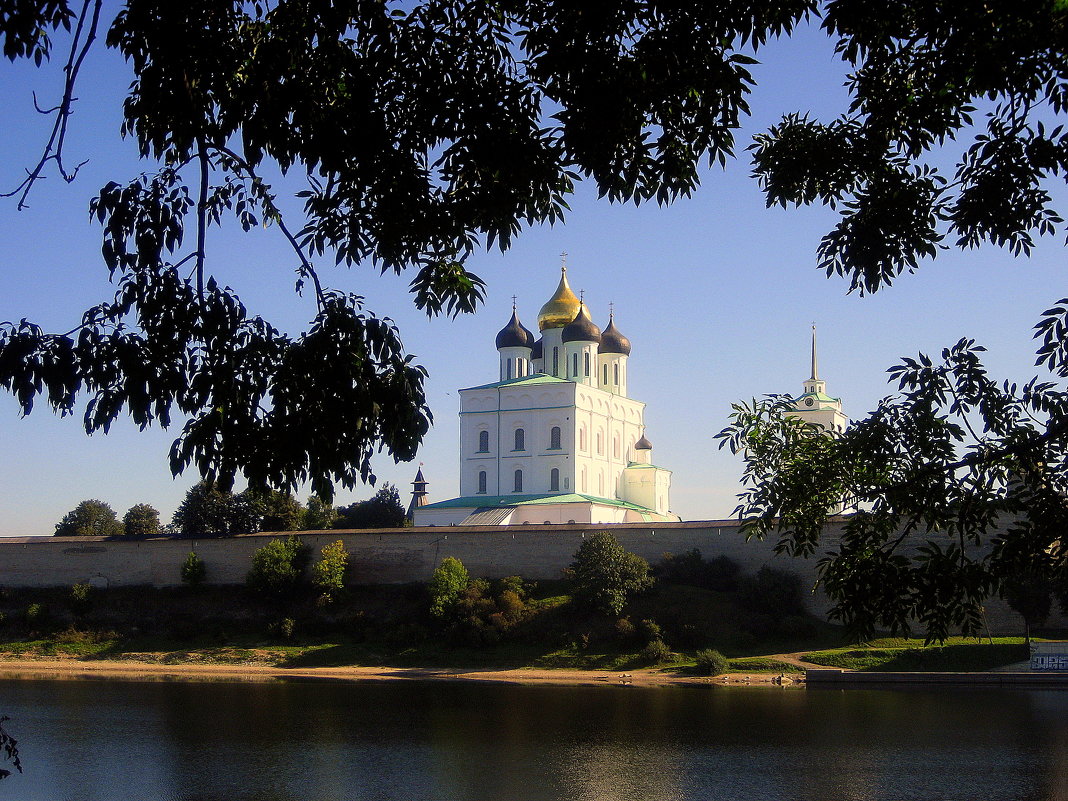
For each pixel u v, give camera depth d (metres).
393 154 13.82
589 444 110.94
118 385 12.91
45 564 89.06
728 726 48.59
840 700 55.91
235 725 49.53
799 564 76.12
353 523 102.12
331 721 50.56
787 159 16.17
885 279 16.08
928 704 54.00
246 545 86.69
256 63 13.45
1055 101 14.31
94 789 37.75
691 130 14.84
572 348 115.44
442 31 14.37
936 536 56.69
